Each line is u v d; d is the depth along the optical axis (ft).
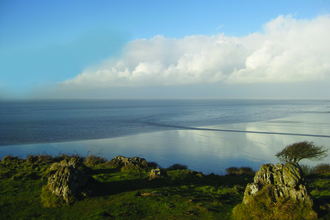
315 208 32.24
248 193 36.78
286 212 31.53
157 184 54.85
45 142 258.78
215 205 40.19
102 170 73.61
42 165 78.33
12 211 39.29
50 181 45.39
